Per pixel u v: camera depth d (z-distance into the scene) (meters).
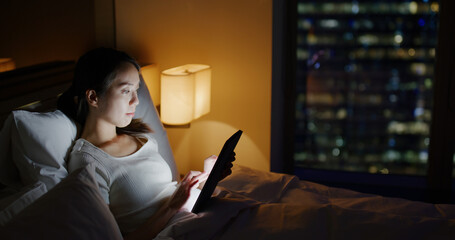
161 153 1.71
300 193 1.50
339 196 1.52
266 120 2.33
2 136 1.16
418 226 1.13
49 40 2.04
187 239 1.11
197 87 2.05
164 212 1.27
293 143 2.52
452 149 2.41
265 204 1.30
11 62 1.87
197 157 2.43
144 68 2.09
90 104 1.30
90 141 1.34
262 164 2.39
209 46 2.28
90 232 0.85
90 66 1.29
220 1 2.22
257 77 2.28
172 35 2.30
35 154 1.17
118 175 1.28
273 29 2.36
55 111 1.31
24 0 1.90
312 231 1.12
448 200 2.46
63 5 2.08
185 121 2.02
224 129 2.37
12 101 1.37
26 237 0.77
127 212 1.29
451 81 2.33
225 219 1.18
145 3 2.28
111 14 2.29
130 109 1.36
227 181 1.54
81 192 0.91
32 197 1.03
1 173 1.19
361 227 1.13
